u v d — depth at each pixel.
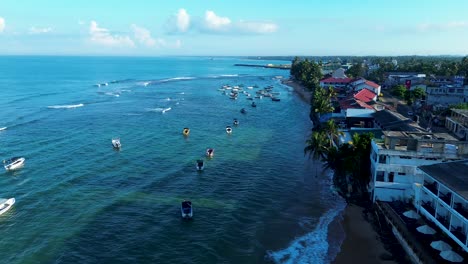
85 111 142.88
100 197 63.19
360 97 119.81
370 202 60.22
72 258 45.91
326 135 77.12
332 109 112.69
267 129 116.19
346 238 50.97
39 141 98.00
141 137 104.06
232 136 106.69
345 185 65.25
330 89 149.62
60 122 121.62
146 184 69.12
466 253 41.47
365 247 48.72
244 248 48.84
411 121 83.25
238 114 141.75
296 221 55.97
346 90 170.25
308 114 141.88
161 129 114.56
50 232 51.69
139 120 127.50
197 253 47.53
